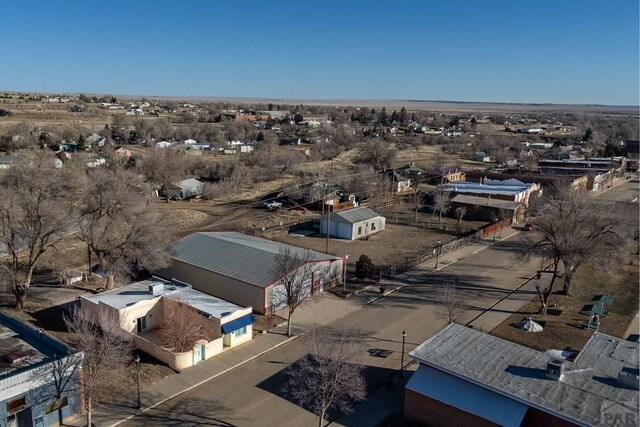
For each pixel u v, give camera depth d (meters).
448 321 37.25
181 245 46.84
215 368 30.55
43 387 24.03
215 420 25.62
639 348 28.88
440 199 70.31
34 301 38.94
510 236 63.31
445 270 50.16
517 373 25.11
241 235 52.00
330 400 24.98
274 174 103.75
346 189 83.31
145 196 62.69
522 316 39.56
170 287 38.22
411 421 25.92
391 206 79.69
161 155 89.00
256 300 38.50
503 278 48.25
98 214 41.38
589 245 39.03
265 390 28.47
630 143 156.12
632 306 41.78
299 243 58.06
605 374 25.67
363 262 46.50
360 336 35.47
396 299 42.44
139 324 34.94
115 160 99.19
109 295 36.31
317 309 39.81
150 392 27.73
